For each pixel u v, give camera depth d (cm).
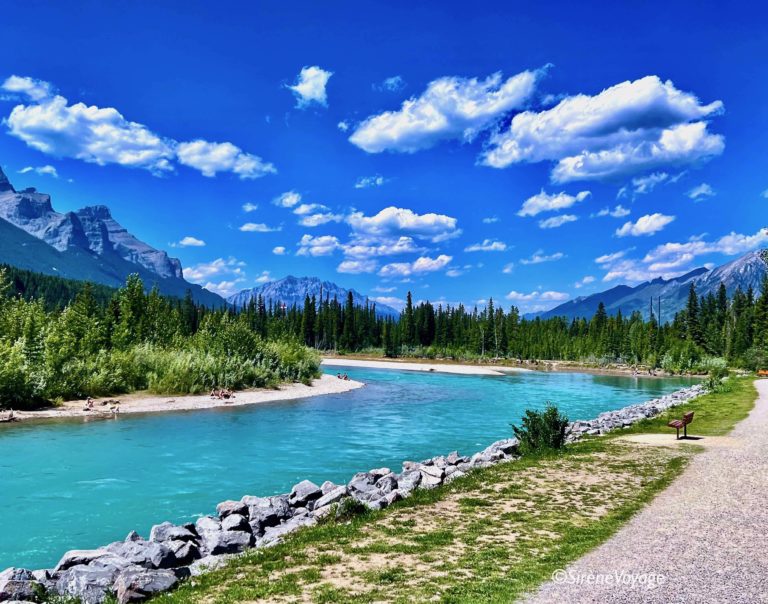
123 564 1048
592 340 14438
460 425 3591
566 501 1372
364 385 6600
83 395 3912
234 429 3133
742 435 2444
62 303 17700
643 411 3769
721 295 14675
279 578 899
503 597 766
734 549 952
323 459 2444
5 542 1388
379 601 776
